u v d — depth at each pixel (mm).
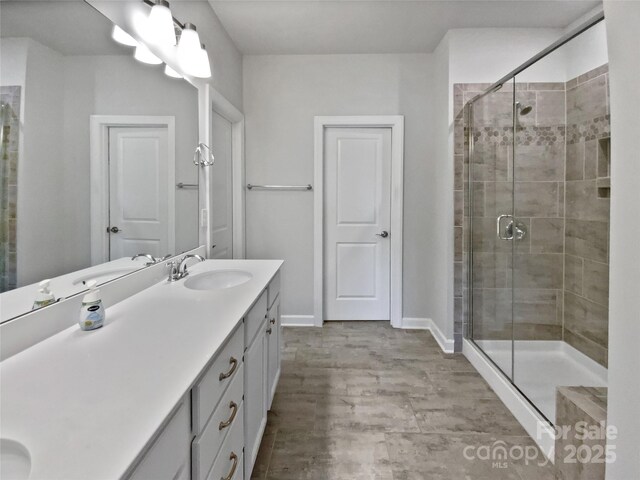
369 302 3428
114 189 1433
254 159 3285
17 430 616
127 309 1309
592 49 2309
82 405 692
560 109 2510
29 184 1021
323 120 3230
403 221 3275
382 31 2781
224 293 1521
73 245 1205
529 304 2539
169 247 1896
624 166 865
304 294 3379
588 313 2330
